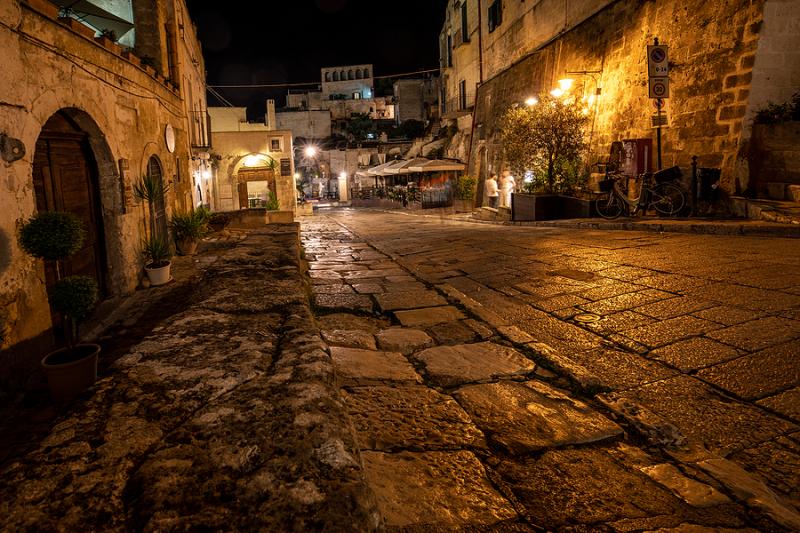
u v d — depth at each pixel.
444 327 4.57
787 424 2.72
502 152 22.80
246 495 1.35
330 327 4.66
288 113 55.75
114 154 7.31
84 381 3.83
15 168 4.64
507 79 23.44
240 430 1.67
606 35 14.93
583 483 2.24
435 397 3.04
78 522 1.27
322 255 9.98
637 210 11.99
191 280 8.60
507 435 2.62
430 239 11.95
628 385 3.30
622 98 13.87
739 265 5.96
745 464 2.44
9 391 4.24
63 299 3.83
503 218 17.16
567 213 14.08
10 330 4.38
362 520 1.28
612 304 5.04
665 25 12.13
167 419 1.77
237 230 14.95
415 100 59.81
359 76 64.62
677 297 4.99
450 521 1.91
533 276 6.61
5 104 4.54
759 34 9.51
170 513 1.28
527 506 2.06
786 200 9.03
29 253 4.01
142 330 6.02
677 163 11.51
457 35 31.86
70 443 1.62
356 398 3.00
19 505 1.33
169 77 13.11
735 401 2.99
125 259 7.64
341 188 49.53
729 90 10.14
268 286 3.96
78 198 6.74
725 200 10.04
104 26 11.52
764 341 3.71
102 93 6.96
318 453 1.54
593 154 15.05
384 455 2.36
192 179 15.98
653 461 2.46
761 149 9.52
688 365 3.50
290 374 2.15
